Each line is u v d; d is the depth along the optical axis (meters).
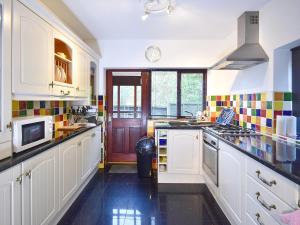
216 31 3.42
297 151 1.73
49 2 2.42
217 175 2.60
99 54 3.94
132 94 4.30
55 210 2.08
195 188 3.23
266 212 1.50
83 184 3.12
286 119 2.24
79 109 3.66
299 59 2.23
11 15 1.59
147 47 3.90
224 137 2.40
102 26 3.20
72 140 2.51
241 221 1.92
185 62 3.91
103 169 4.06
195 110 4.28
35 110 2.50
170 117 4.29
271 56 2.40
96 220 2.36
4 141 1.50
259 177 1.58
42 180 1.83
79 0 2.38
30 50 1.83
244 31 2.68
